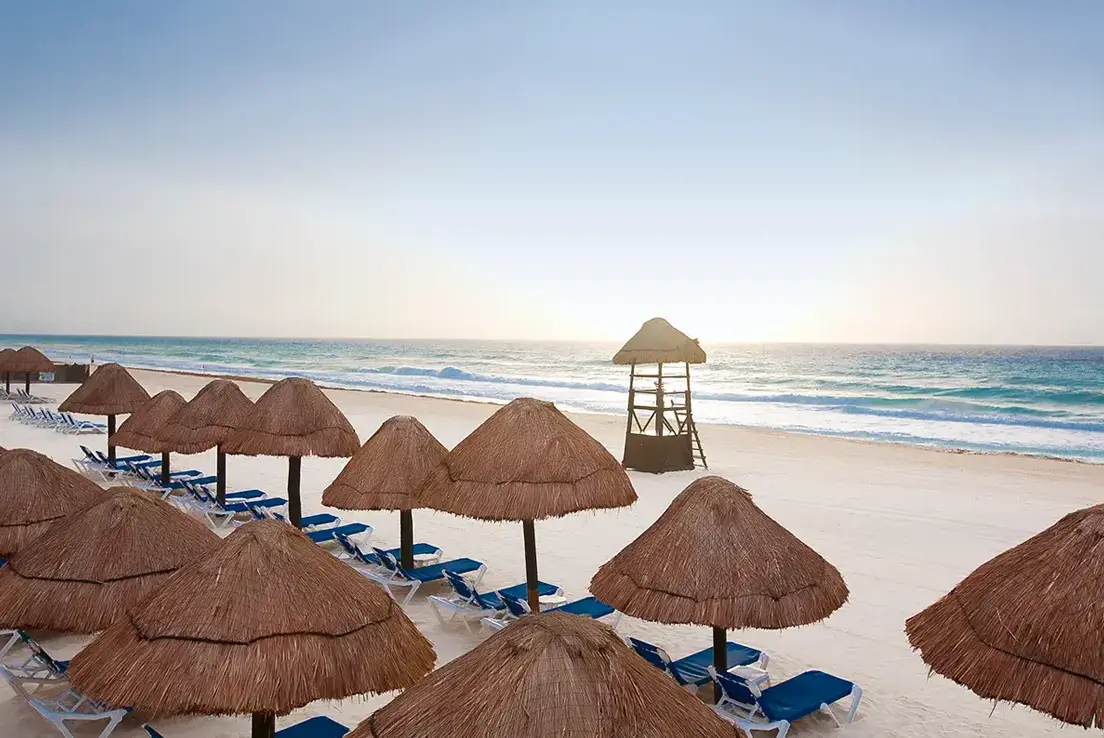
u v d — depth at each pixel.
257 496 12.30
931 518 12.33
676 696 2.82
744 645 7.32
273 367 71.94
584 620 2.90
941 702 6.26
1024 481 15.71
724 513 5.55
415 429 8.71
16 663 6.40
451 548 10.42
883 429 27.14
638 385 50.19
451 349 135.75
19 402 25.92
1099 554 3.76
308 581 3.89
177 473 13.61
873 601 8.53
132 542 5.07
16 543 6.27
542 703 2.54
